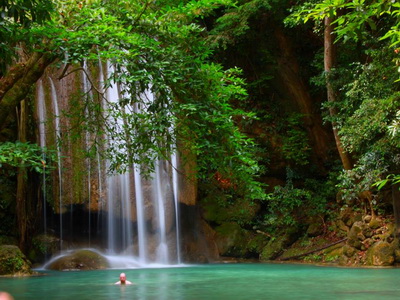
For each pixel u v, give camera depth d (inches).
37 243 663.1
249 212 793.6
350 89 637.3
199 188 805.9
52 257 663.1
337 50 768.9
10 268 517.7
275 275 491.8
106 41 303.0
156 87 310.2
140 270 583.5
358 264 607.5
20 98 322.0
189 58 330.6
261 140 848.3
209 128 329.7
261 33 870.4
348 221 698.2
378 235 617.3
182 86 324.5
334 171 831.7
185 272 543.8
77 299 323.0
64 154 663.1
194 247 729.0
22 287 402.6
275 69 874.1
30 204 674.8
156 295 338.6
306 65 892.6
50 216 689.0
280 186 800.9
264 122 861.2
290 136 856.3
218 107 341.7
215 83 349.7
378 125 514.3
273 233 772.0
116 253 689.6
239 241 769.6
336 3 181.8
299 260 711.1
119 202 692.7
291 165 848.9
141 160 384.2
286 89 874.1
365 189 580.7
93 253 637.3
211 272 540.7
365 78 562.9
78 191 668.7
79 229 688.4
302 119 866.8
